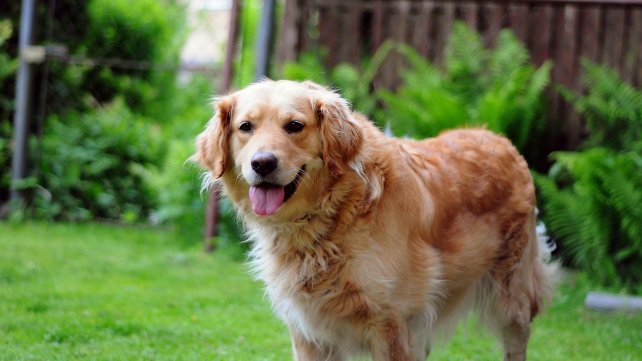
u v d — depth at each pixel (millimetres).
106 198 8195
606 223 6012
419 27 7359
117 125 8492
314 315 3273
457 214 3617
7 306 4859
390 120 6762
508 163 3979
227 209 7020
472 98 6996
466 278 3699
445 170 3666
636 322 5047
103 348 4137
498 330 4047
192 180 7359
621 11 6805
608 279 6070
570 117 6988
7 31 8195
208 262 6582
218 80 9289
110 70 8805
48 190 8133
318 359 3459
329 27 7570
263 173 3072
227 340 4492
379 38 7344
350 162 3182
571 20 6957
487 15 7312
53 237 7293
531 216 4035
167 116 9555
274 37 7004
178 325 4711
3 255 6340
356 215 3180
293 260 3299
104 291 5480
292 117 3182
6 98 8383
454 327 3883
